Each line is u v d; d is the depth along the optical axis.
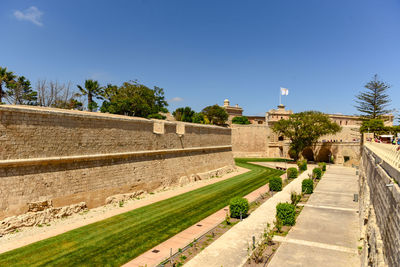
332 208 23.22
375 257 8.59
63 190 19.94
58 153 20.00
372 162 16.64
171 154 33.66
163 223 19.38
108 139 24.38
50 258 13.60
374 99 65.00
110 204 23.52
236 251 14.52
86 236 16.56
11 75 52.88
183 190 31.30
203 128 41.97
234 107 97.25
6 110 17.05
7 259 13.30
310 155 70.00
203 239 16.55
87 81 55.16
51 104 52.41
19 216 17.00
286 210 18.84
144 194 27.75
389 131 55.75
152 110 60.62
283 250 14.67
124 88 64.88
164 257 14.02
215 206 24.33
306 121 57.41
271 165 57.50
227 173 46.38
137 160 27.77
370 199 14.90
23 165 17.80
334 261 13.37
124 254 14.31
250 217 20.61
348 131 75.38
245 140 76.12
